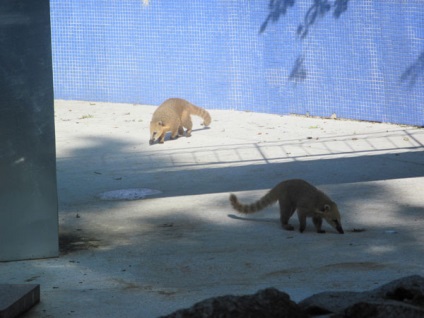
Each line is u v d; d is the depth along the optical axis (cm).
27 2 1001
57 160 1652
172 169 1555
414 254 982
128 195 1361
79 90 2306
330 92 2019
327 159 1598
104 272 955
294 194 1123
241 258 995
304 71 2045
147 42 2211
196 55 2166
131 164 1606
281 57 2069
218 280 908
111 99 2278
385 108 1944
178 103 1830
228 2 2103
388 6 1898
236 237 1101
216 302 595
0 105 1006
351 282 877
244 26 2100
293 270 937
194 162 1611
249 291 855
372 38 1934
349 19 1959
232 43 2122
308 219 1202
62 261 1010
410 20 1872
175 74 2200
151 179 1480
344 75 1992
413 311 582
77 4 2256
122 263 991
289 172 1500
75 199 1347
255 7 2080
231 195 1170
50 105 1014
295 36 2041
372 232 1098
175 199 1330
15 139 1009
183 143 1794
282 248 1038
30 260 1023
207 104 2183
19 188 1016
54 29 2289
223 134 1881
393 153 1634
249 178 1464
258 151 1691
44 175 1020
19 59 1003
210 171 1530
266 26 2075
